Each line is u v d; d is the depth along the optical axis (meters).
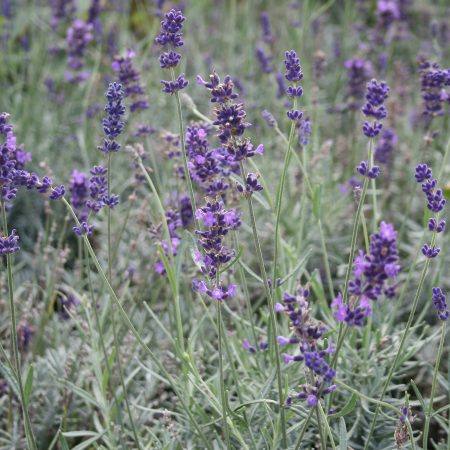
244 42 9.70
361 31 10.19
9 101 8.44
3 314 5.66
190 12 10.26
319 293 4.64
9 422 4.84
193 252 3.53
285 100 7.47
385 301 5.05
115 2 9.72
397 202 7.22
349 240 6.36
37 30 9.91
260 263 3.28
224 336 4.04
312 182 6.27
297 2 9.78
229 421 3.79
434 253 3.44
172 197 5.21
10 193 3.35
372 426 3.85
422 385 5.43
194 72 9.02
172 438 4.12
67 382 4.43
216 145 6.69
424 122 7.29
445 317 3.43
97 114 7.31
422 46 9.60
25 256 6.39
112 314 4.14
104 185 4.05
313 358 2.82
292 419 4.18
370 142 3.52
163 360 5.11
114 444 4.33
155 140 7.32
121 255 6.39
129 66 5.20
